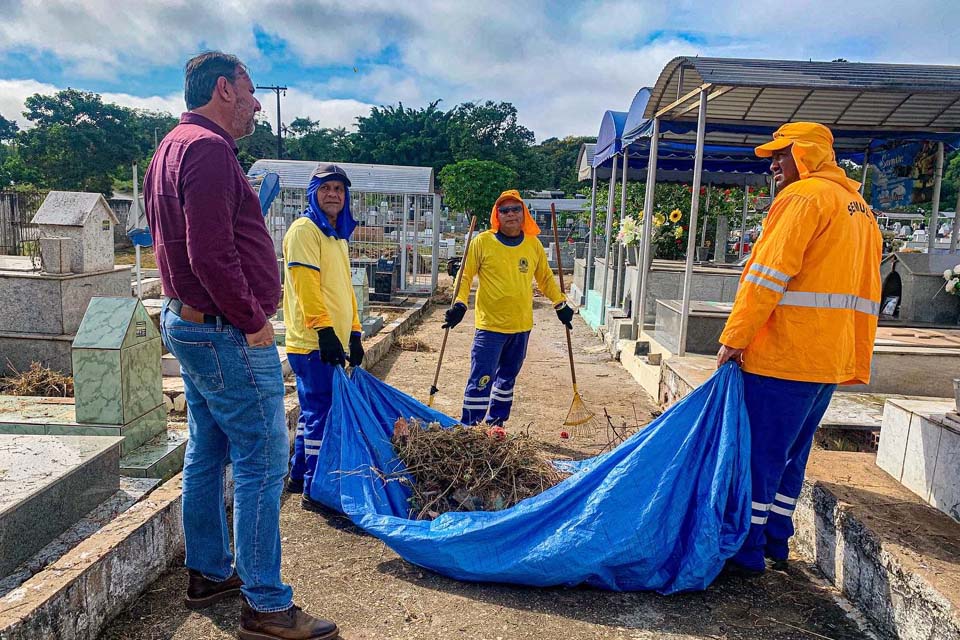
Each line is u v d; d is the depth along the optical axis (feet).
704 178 36.55
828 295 9.29
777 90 19.53
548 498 10.18
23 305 19.51
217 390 7.91
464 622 9.00
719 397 10.12
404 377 24.11
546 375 24.93
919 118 21.91
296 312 12.46
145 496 11.13
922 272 22.13
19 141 158.81
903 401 11.52
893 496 10.47
